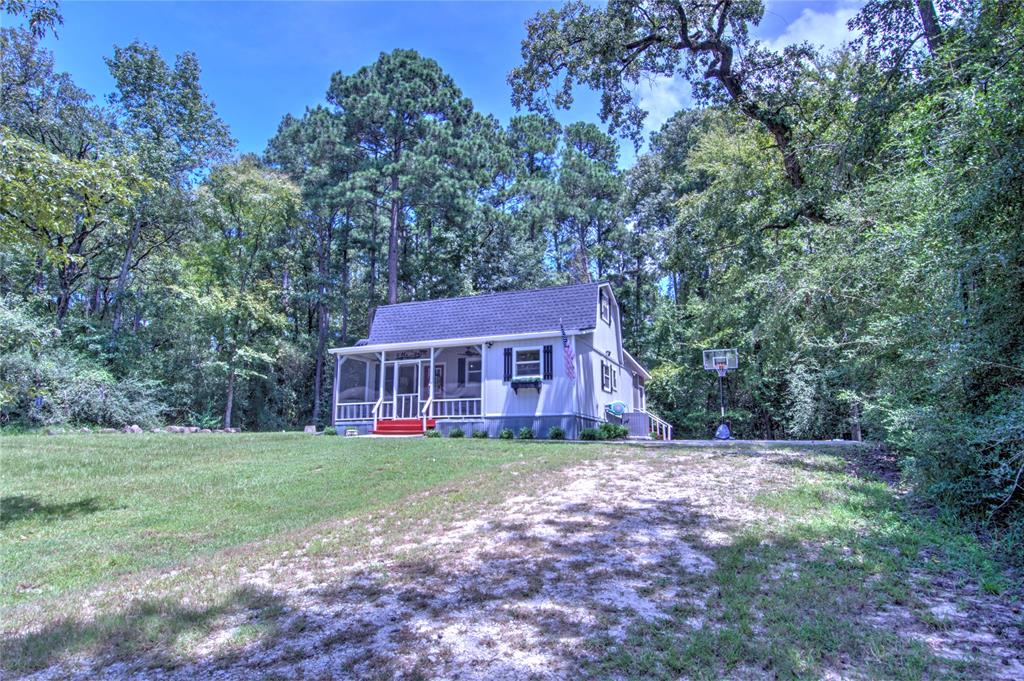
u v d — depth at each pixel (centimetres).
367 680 323
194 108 2727
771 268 1371
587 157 4019
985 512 587
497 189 4056
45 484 1009
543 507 721
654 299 3544
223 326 2822
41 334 1722
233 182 2895
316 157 3097
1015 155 560
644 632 371
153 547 686
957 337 643
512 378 1861
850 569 481
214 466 1170
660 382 3092
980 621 389
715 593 435
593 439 1688
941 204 659
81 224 2278
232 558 604
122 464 1178
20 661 364
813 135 1362
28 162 787
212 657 361
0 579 584
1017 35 634
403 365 2123
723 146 2209
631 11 1486
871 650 346
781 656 336
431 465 1111
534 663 336
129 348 2467
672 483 838
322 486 974
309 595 466
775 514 655
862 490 751
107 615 439
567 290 2017
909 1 927
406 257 3669
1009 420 531
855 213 988
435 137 3045
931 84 812
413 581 486
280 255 3534
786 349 1270
